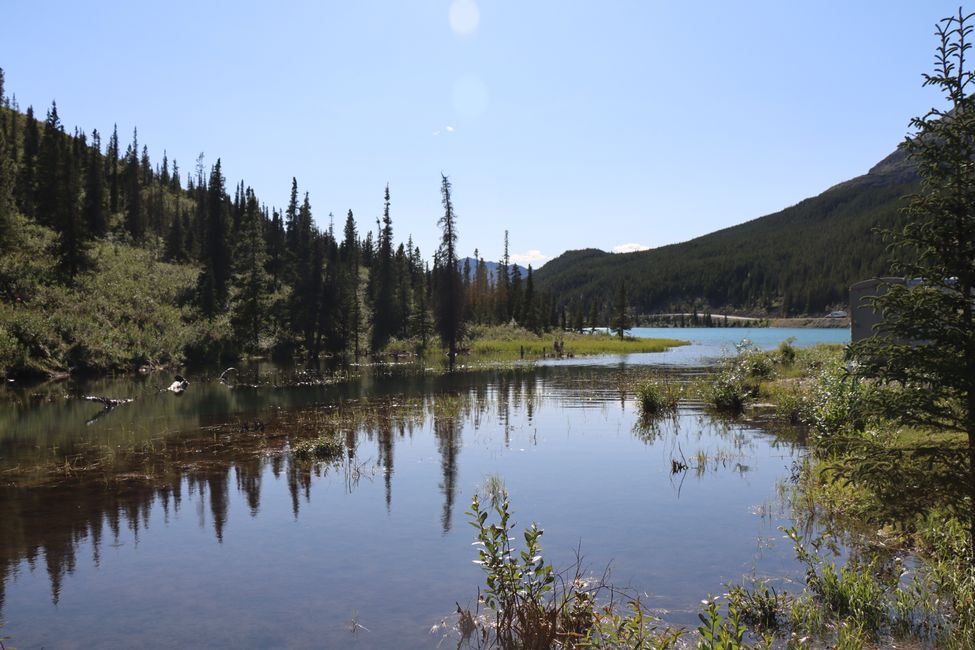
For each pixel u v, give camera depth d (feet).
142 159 412.77
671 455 46.68
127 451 50.26
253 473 42.57
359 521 31.83
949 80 20.01
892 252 21.76
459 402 80.79
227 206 289.12
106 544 28.99
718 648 14.92
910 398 20.67
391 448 50.78
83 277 171.01
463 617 21.04
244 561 26.61
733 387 72.28
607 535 28.71
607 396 87.04
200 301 198.59
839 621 19.29
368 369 146.41
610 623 19.17
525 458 46.32
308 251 277.23
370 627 20.47
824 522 29.48
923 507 20.80
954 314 20.10
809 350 127.85
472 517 32.22
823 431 43.47
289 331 201.26
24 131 314.14
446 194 184.85
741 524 29.91
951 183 19.90
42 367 118.93
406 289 254.27
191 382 113.91
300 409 75.31
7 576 25.36
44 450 50.98
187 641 19.71
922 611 19.47
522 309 318.86
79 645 19.67
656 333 493.36
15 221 177.88
